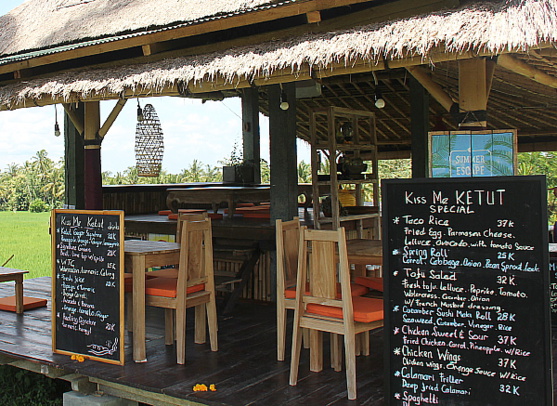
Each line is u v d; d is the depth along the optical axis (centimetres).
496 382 293
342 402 337
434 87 412
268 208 735
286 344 455
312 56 379
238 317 543
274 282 599
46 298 619
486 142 360
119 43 556
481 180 295
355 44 367
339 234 343
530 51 325
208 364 408
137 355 412
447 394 304
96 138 663
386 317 317
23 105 561
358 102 1030
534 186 285
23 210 2497
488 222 295
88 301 419
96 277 415
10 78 721
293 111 582
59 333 433
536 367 285
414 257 311
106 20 593
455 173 366
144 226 713
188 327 510
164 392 359
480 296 296
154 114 796
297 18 508
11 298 600
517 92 684
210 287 440
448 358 304
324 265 357
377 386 362
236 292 573
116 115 666
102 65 632
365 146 609
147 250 418
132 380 376
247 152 905
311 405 334
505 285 291
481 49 329
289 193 578
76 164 761
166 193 927
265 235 591
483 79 391
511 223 290
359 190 675
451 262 303
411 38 346
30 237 1783
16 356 430
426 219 308
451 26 340
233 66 418
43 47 610
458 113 399
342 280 343
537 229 285
